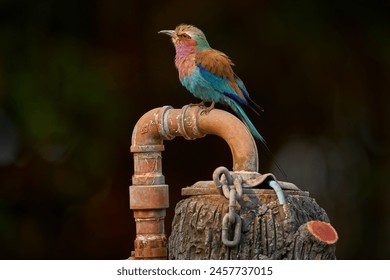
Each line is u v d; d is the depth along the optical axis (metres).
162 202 5.74
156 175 5.78
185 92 14.77
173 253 5.33
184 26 8.53
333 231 5.07
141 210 5.75
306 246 5.02
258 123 15.23
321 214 5.41
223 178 5.20
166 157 14.80
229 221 5.04
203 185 5.31
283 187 5.35
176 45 8.48
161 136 5.79
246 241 5.05
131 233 14.47
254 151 5.41
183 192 5.38
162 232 5.77
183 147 14.80
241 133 5.45
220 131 5.53
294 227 5.08
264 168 15.25
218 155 14.79
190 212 5.23
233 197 5.05
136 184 5.79
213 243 5.11
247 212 5.11
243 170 5.36
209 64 8.12
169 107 5.80
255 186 5.23
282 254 5.04
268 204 5.15
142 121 5.82
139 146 5.77
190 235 5.20
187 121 5.65
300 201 5.29
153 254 5.70
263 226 5.07
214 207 5.17
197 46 8.38
